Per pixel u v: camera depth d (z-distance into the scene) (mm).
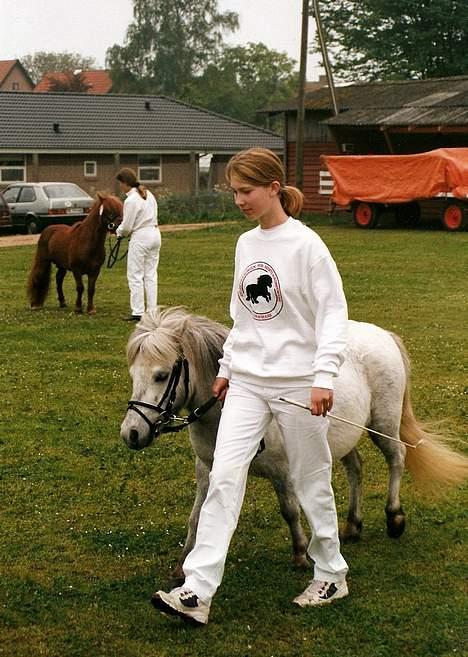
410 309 15562
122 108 51688
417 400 9852
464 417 9289
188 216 38344
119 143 47812
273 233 4879
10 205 34469
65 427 9102
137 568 5926
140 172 49562
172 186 50500
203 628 5070
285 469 5422
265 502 7008
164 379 5125
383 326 14078
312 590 5293
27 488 7414
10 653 4895
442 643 4918
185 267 21594
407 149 37219
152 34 95062
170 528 6590
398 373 5945
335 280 4828
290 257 4828
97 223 15219
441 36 57125
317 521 5141
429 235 29062
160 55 94250
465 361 11648
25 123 47219
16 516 6848
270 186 4820
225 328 5508
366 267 21125
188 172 50844
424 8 55906
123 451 8320
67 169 47094
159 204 38656
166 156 50000
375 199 31703
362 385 5762
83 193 35156
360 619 5152
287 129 42344
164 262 22641
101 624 5168
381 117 36375
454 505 6938
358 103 40250
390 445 6055
